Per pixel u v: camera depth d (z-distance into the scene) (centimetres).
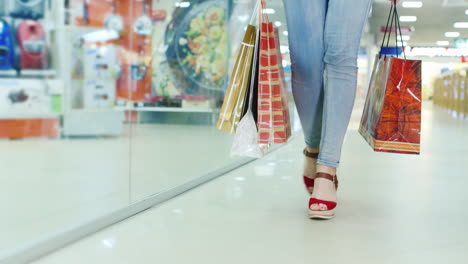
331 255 129
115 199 165
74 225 143
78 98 146
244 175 269
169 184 209
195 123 238
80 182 146
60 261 123
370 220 168
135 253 130
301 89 182
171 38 220
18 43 121
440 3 1344
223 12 284
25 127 124
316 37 171
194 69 244
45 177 130
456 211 183
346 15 164
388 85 168
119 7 171
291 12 171
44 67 131
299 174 272
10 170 119
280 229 155
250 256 128
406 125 169
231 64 300
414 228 158
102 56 161
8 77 119
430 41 2247
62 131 138
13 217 119
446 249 136
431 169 293
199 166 243
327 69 172
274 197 207
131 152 178
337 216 174
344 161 327
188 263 122
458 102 1085
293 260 125
